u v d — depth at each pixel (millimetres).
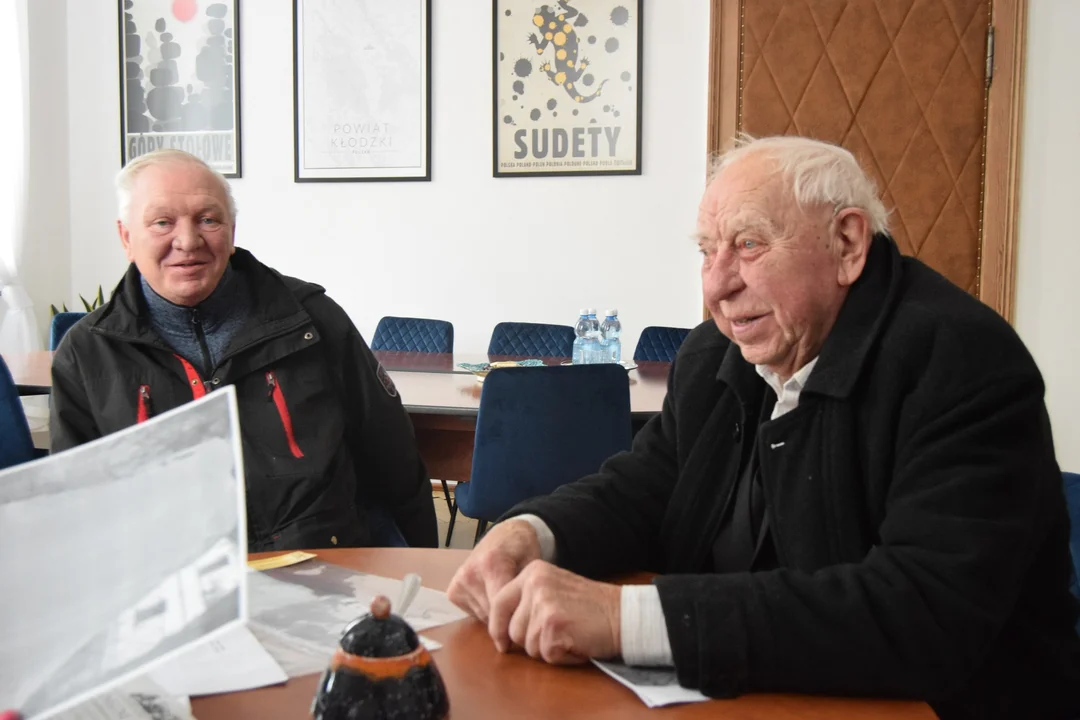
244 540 654
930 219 4105
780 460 1022
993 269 4078
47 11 4730
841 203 985
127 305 1583
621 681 780
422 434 2508
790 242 982
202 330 1627
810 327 1017
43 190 4766
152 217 1521
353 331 1742
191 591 617
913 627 776
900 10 4035
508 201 4480
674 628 779
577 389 2209
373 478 1834
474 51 4426
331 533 1598
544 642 801
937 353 918
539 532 1052
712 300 1043
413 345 3846
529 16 4355
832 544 979
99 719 660
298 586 1004
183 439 663
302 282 1736
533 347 3652
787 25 4105
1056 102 4004
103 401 1579
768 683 772
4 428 1703
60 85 4848
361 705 615
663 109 4297
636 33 4266
